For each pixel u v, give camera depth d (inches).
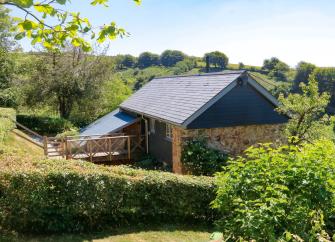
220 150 612.7
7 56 1193.4
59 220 308.3
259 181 182.5
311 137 641.6
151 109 730.8
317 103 624.1
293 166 179.0
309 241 154.6
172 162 658.2
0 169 298.8
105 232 318.7
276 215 159.6
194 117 573.0
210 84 652.7
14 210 296.5
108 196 326.0
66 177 308.7
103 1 181.8
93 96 1189.7
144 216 350.9
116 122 852.6
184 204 350.9
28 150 746.2
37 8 152.9
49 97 1170.0
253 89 624.1
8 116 819.4
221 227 204.8
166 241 303.6
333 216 188.7
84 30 187.9
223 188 197.0
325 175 170.9
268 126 653.3
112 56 1250.0
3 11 1181.7
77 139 722.8
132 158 783.1
